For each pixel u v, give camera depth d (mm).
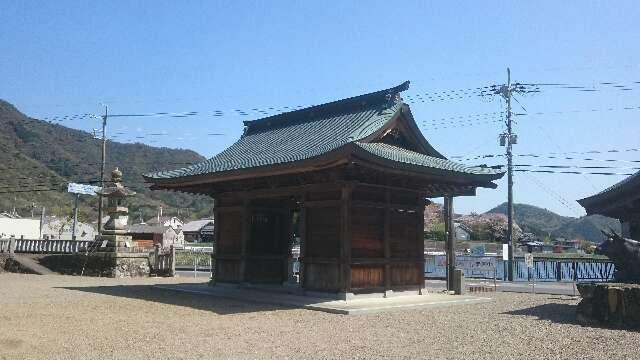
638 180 15812
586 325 12594
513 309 15969
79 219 94750
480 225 87125
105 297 17250
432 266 39156
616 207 17047
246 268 19453
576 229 139250
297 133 19688
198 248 62094
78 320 12180
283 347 9445
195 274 31734
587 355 9086
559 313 14977
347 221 15734
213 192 20984
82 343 9477
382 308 14789
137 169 156125
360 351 9211
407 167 15016
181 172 20172
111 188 30125
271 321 12539
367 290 16297
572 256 54125
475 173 17328
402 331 11422
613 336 11039
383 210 17031
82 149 151625
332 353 9008
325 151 14266
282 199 20203
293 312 14133
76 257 29812
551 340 10508
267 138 21031
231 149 21703
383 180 16906
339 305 14758
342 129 17359
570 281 32844
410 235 17922
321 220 16641
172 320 12414
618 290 12414
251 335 10602
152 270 30281
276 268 20531
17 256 31250
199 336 10383
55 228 74062
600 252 15031
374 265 16594
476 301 18000
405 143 18391
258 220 20156
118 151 164375
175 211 142125
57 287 20781
